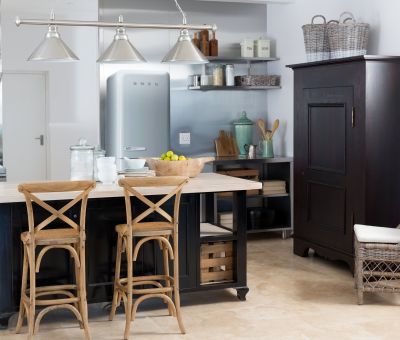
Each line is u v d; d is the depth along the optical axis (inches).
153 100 272.7
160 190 178.2
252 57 303.0
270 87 303.1
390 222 221.9
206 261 193.6
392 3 233.6
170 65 301.7
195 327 172.1
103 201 179.5
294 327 171.5
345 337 163.5
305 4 286.4
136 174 203.2
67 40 307.6
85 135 316.8
